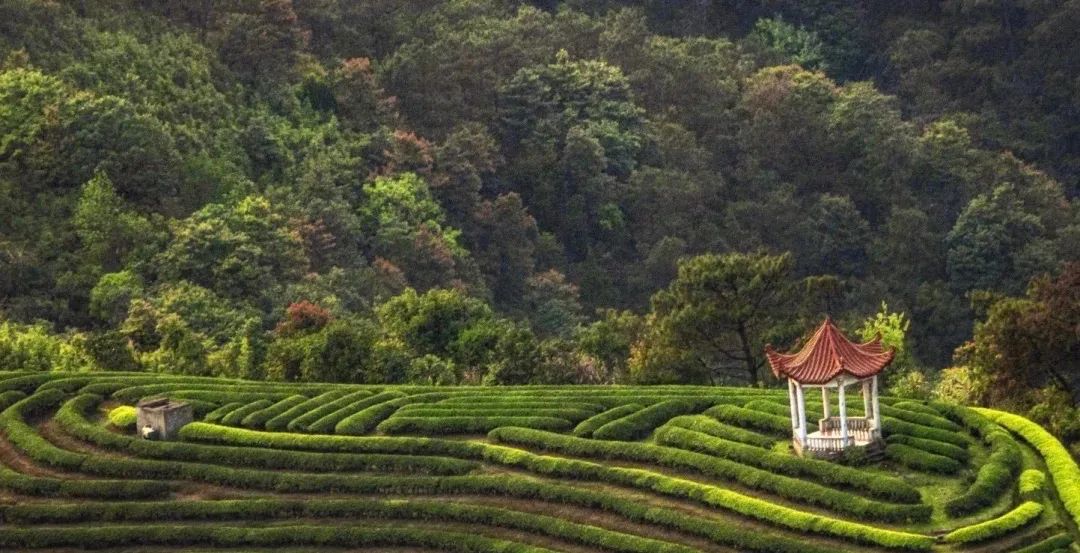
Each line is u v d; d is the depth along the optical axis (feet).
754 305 414.62
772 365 322.75
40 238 501.15
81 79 564.30
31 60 562.66
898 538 282.77
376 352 416.05
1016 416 335.26
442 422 345.72
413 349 443.32
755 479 308.19
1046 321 355.97
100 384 380.17
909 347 527.40
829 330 317.42
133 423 355.97
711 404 351.46
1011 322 361.10
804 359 316.40
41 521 318.45
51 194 517.14
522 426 342.23
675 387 370.53
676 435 328.90
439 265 567.18
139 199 528.22
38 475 337.11
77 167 521.65
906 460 310.45
